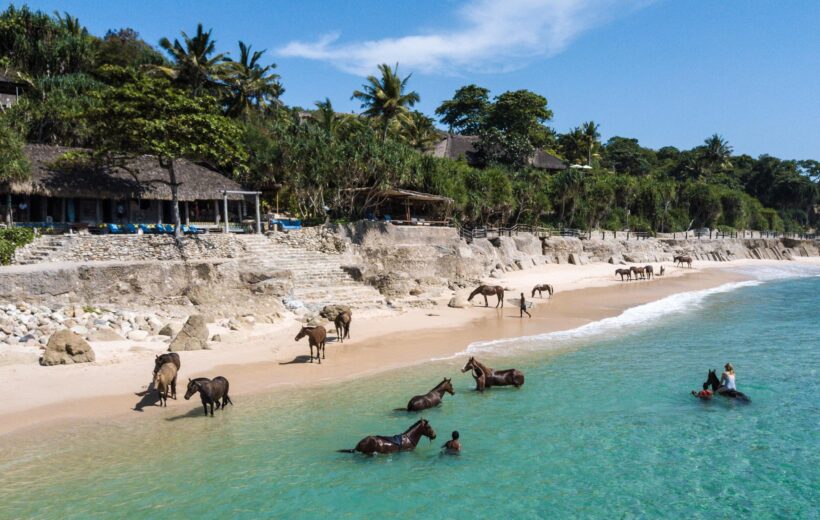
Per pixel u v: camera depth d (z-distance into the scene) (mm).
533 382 19219
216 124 35000
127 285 27453
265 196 50656
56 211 37812
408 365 21344
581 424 15414
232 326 25203
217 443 13867
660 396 17828
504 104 92062
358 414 15992
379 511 10875
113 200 39562
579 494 11672
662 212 86000
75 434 14227
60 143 46469
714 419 15906
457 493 11641
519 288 43375
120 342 22297
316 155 42656
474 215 55750
